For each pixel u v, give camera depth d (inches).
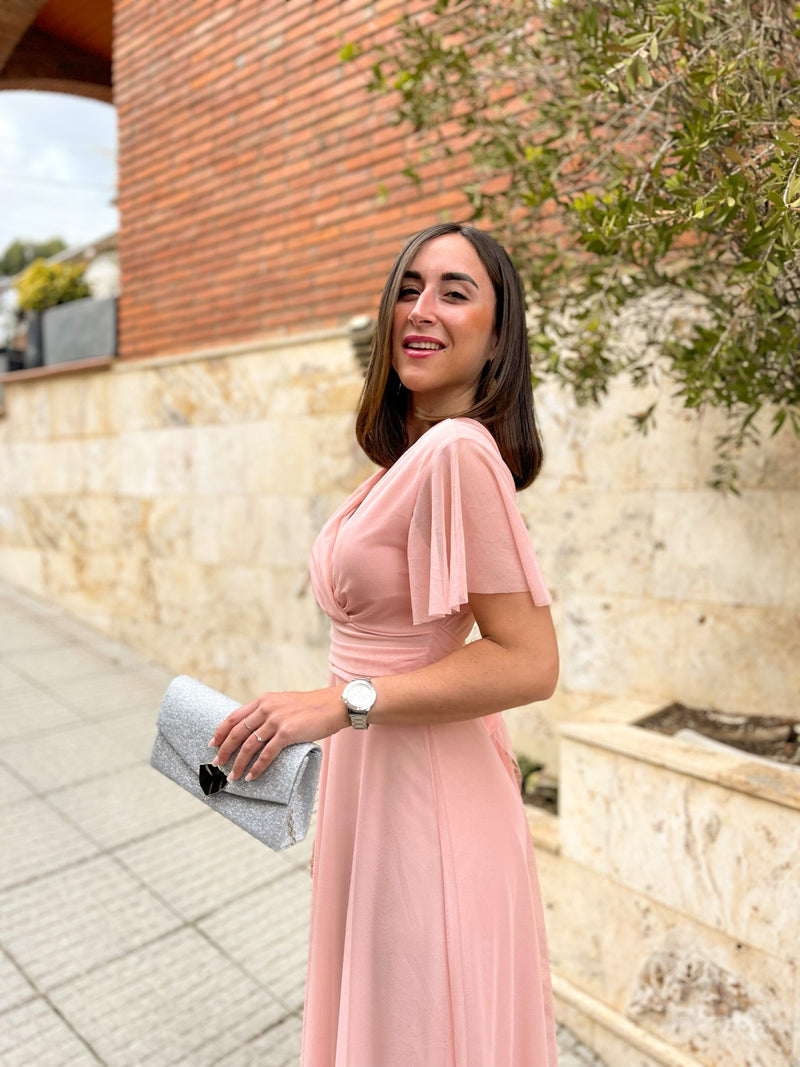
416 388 48.4
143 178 197.6
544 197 75.2
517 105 116.0
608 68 64.9
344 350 152.6
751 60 61.3
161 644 204.7
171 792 141.2
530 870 55.2
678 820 77.5
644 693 112.0
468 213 130.0
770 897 71.2
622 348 103.4
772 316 63.7
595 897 85.7
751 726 97.5
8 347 286.0
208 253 181.6
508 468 48.4
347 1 146.1
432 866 46.8
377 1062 47.6
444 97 90.4
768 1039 72.3
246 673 180.9
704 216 60.6
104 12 232.5
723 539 102.7
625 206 62.1
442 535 43.8
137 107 197.0
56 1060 80.7
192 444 189.0
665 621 109.1
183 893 111.0
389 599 46.7
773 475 97.8
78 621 237.0
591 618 117.2
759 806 71.4
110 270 362.3
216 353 178.7
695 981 77.5
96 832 126.8
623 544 113.0
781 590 98.0
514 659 43.6
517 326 49.5
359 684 43.6
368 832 48.6
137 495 207.8
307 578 165.2
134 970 94.7
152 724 170.2
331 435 157.5
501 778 51.5
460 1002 45.9
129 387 206.1
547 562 122.0
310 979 54.5
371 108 144.1
